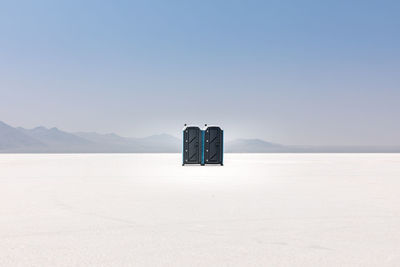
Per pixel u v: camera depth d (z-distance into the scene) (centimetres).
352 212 691
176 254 424
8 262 396
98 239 493
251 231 538
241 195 916
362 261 400
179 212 686
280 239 494
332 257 414
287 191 999
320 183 1216
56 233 526
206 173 1636
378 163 2686
